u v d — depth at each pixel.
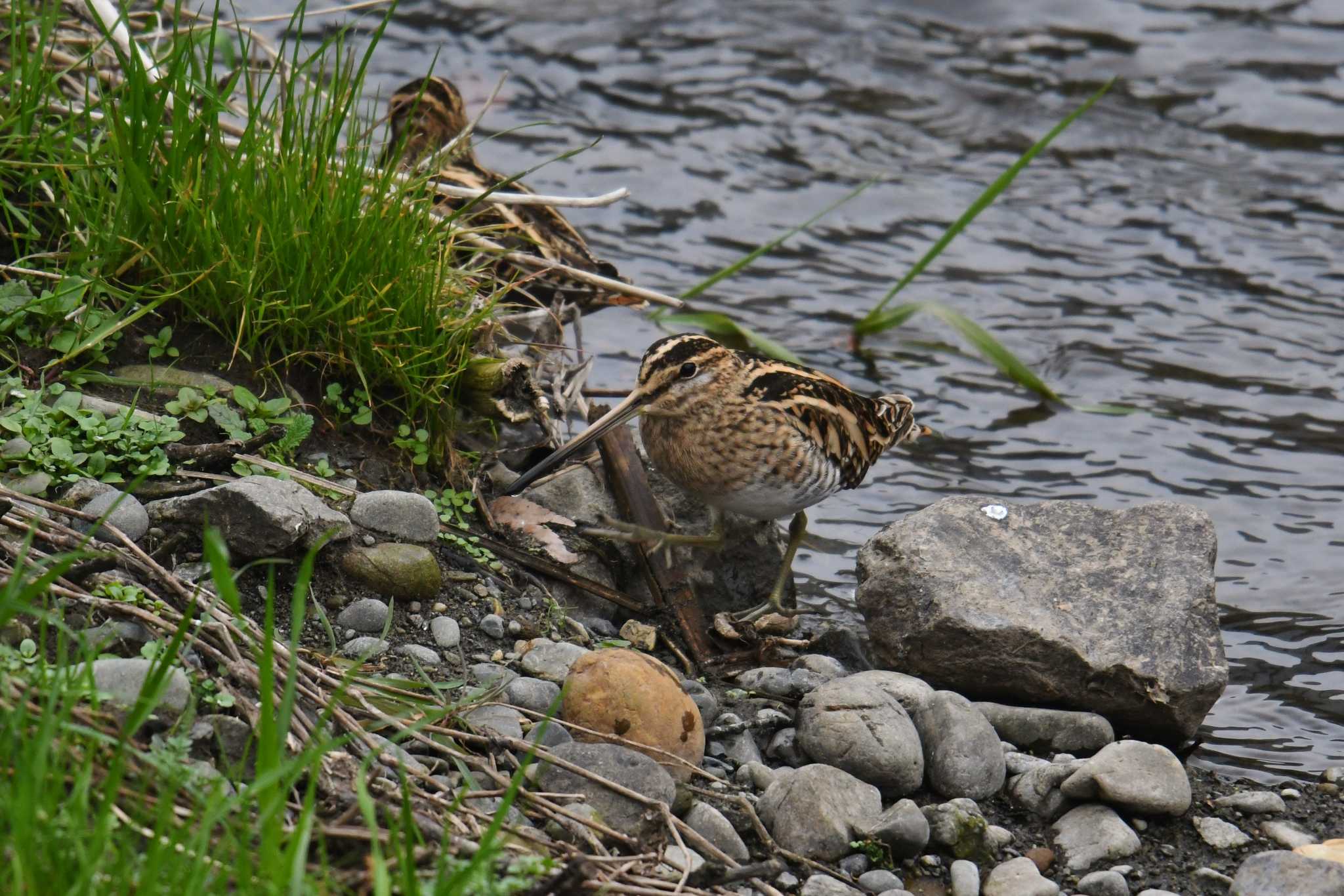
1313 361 15.36
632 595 11.13
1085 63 20.12
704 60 20.06
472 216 12.37
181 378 10.20
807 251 16.83
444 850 6.48
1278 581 12.34
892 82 19.77
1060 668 9.84
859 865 8.51
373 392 10.80
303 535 9.33
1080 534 10.56
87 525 8.87
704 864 7.66
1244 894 8.36
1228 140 18.78
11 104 10.63
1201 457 13.99
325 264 10.38
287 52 17.98
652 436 11.38
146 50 11.47
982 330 14.79
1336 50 20.41
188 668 7.84
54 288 10.16
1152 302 16.23
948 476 13.72
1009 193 17.91
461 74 19.11
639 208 17.28
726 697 9.85
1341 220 17.44
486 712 8.79
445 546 10.28
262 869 6.14
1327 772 9.84
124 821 6.71
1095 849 8.83
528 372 10.96
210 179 10.35
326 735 7.69
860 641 11.16
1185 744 10.22
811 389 11.29
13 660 7.39
